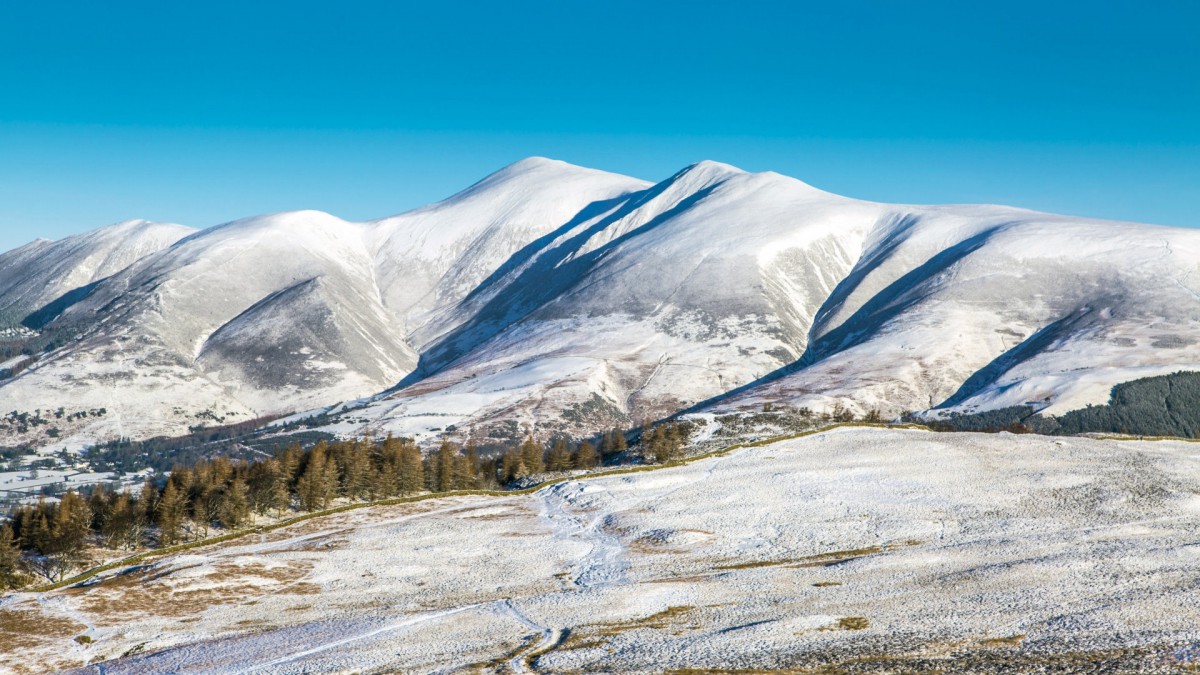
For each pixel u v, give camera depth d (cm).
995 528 9288
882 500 10825
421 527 10906
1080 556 7231
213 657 6084
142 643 6662
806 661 4756
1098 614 5331
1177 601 5522
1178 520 9031
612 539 9975
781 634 5456
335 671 5425
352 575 8675
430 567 8931
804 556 8625
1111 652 4478
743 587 7150
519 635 6062
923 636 5153
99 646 6612
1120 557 7075
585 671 4938
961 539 8906
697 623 6016
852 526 9794
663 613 6450
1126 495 10281
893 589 6638
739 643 5294
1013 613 5578
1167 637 4691
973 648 4803
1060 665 4325
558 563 8956
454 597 7644
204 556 9550
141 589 8119
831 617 5819
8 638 6800
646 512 11019
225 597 7975
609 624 6222
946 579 6819
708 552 9106
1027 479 11356
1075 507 9931
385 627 6594
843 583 7031
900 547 8750
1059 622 5241
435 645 5934
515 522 11106
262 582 8438
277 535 11038
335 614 7250
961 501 10519
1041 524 9300
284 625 6962
